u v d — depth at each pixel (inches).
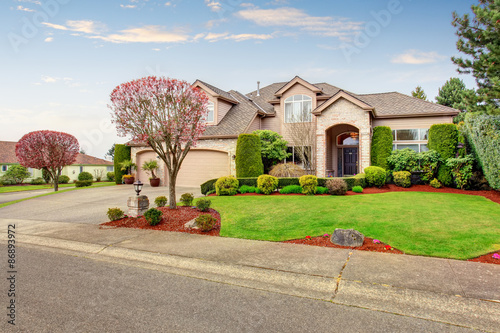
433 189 564.4
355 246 237.0
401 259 206.1
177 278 186.7
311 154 687.7
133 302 152.3
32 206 491.8
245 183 573.3
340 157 800.9
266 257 218.4
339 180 497.7
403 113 695.7
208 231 297.0
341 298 154.3
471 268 186.7
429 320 131.4
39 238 284.7
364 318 134.0
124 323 131.4
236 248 242.5
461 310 138.5
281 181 551.8
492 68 434.0
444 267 189.3
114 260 223.3
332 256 216.5
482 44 461.1
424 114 677.3
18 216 407.5
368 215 330.3
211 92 762.2
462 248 221.5
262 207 396.2
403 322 130.2
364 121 647.8
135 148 832.9
